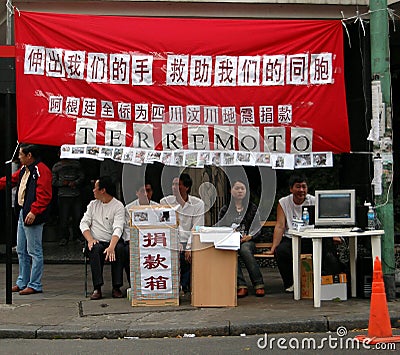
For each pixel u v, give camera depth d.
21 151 8.93
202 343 6.59
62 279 10.18
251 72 8.30
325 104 8.32
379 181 8.06
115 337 6.92
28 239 8.91
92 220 8.66
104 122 8.22
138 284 7.97
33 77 8.12
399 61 12.49
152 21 8.27
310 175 11.48
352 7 10.35
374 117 8.07
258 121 8.30
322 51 8.31
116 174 12.62
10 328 7.07
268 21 8.31
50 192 8.98
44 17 8.14
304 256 8.28
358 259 8.30
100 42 8.22
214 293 7.84
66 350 6.45
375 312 6.61
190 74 8.26
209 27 8.30
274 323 7.00
